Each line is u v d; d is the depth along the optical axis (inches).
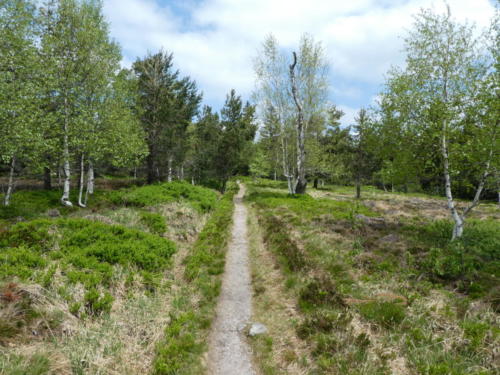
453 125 386.6
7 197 521.7
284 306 245.1
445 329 190.4
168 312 221.6
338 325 197.2
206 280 291.6
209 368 172.9
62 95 565.6
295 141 1023.6
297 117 951.0
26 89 466.3
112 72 688.4
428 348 173.9
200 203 668.7
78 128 556.7
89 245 299.0
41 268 236.5
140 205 566.9
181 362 168.7
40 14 578.2
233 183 1718.8
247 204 892.0
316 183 1808.6
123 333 183.3
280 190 1353.3
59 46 565.6
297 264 316.5
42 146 501.7
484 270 278.1
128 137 674.8
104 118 617.0
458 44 389.1
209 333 209.5
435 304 222.4
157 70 941.2
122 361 160.1
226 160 1158.3
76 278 225.0
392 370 157.6
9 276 209.3
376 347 175.5
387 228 475.2
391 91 446.6
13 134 451.8
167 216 502.0
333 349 177.5
